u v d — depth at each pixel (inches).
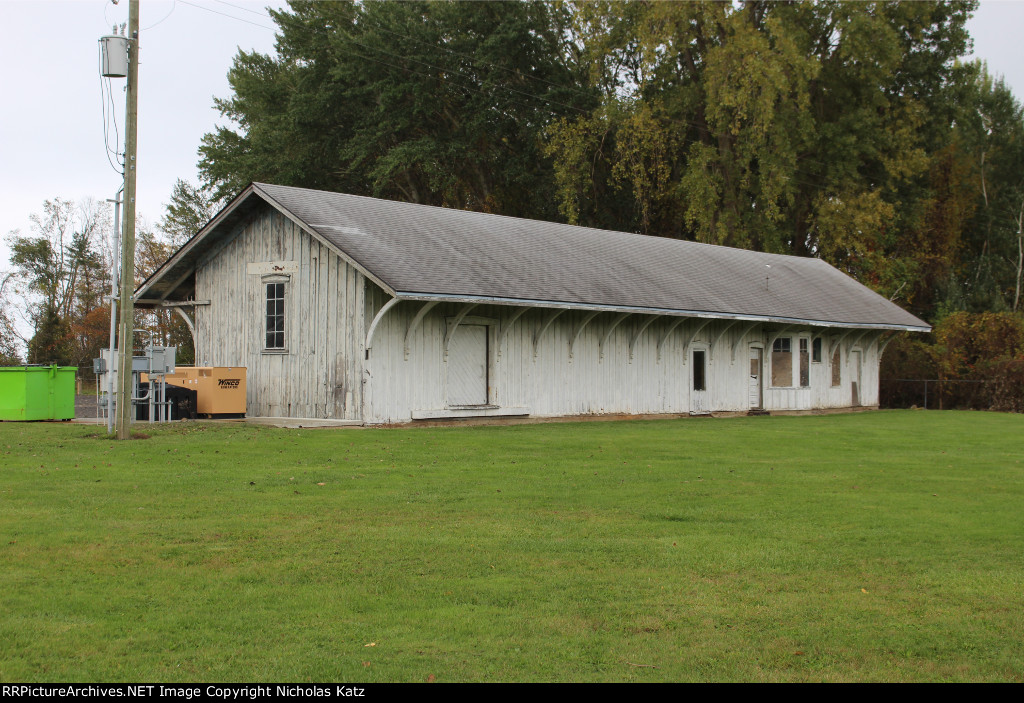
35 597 273.1
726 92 1727.4
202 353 984.9
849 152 1909.4
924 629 260.5
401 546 340.8
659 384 1137.4
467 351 930.1
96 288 2501.2
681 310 1053.2
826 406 1411.2
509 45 1867.6
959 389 1536.7
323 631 249.0
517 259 989.8
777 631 256.4
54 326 2090.3
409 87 1811.0
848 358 1462.8
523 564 319.3
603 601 279.7
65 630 245.9
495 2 1893.5
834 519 409.7
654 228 2087.8
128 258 669.9
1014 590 299.3
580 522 390.9
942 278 2070.6
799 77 1752.0
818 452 698.2
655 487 488.7
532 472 537.0
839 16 1884.8
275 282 917.8
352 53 1796.3
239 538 349.4
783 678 224.2
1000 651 244.8
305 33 1899.6
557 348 1014.4
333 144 1893.5
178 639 240.8
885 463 629.9
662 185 1953.7
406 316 871.7
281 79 2037.4
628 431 862.5
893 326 1412.4
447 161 1870.1
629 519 399.9
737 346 1251.2
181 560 316.5
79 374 2057.1
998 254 2340.1
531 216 2064.5
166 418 848.3
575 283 986.1
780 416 1251.8
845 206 1882.4
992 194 2411.4
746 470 571.5
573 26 1948.8
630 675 223.1
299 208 871.7
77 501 413.7
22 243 2470.5
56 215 2488.9
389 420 852.6
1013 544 364.2
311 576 299.7
